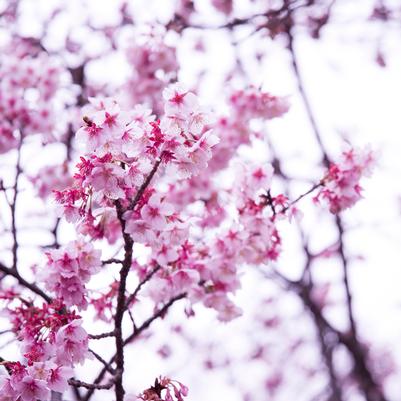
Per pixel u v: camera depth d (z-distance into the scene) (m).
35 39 12.57
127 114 4.59
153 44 10.80
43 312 5.05
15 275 6.54
